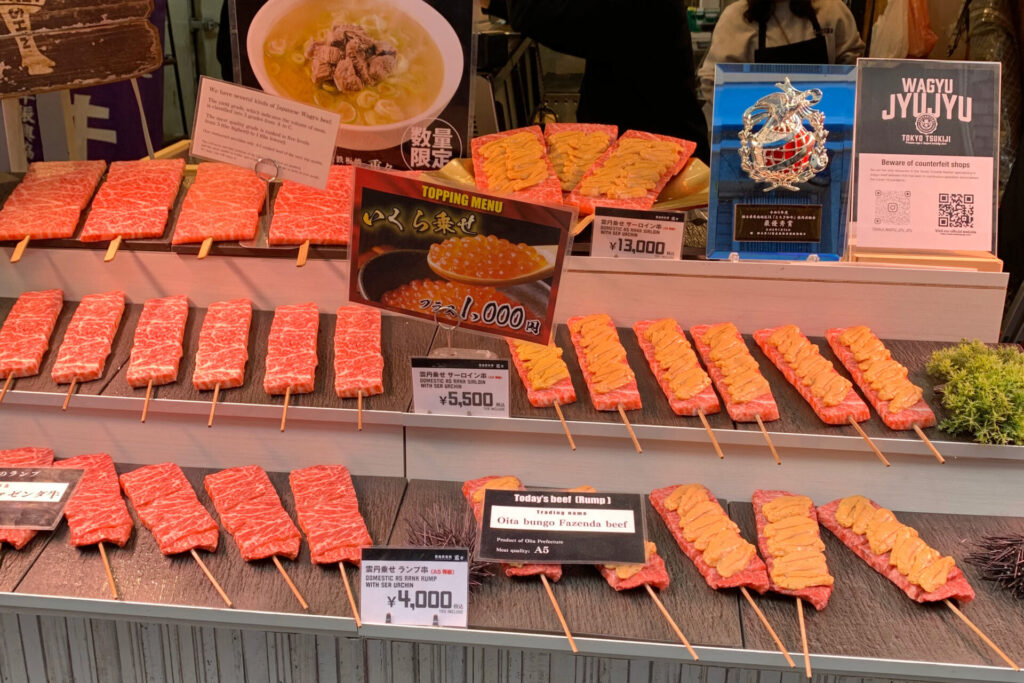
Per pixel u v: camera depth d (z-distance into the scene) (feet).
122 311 3.66
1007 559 2.87
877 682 2.98
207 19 6.05
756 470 3.23
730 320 3.63
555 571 2.82
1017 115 4.87
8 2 3.62
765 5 4.55
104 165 4.03
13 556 2.93
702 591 2.83
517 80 4.64
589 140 3.97
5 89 3.74
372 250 3.06
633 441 3.22
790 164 3.44
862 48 4.65
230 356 3.40
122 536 2.97
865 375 3.29
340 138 3.94
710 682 3.05
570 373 3.42
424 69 3.81
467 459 3.30
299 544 2.97
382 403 3.26
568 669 3.07
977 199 3.47
